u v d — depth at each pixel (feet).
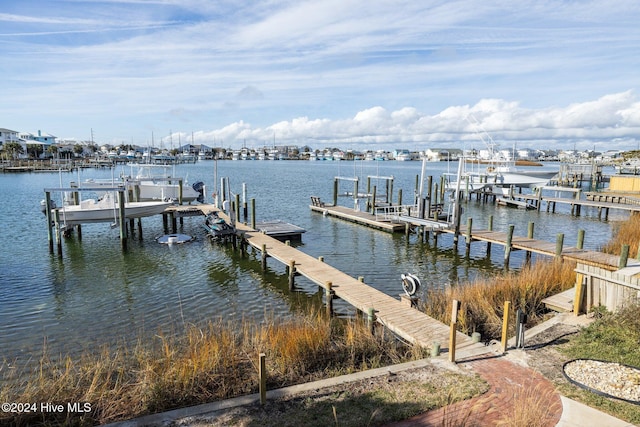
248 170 350.23
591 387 24.14
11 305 49.42
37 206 125.49
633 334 30.60
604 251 68.44
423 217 89.81
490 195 159.12
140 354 30.89
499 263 71.77
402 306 42.27
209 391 26.11
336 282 50.39
